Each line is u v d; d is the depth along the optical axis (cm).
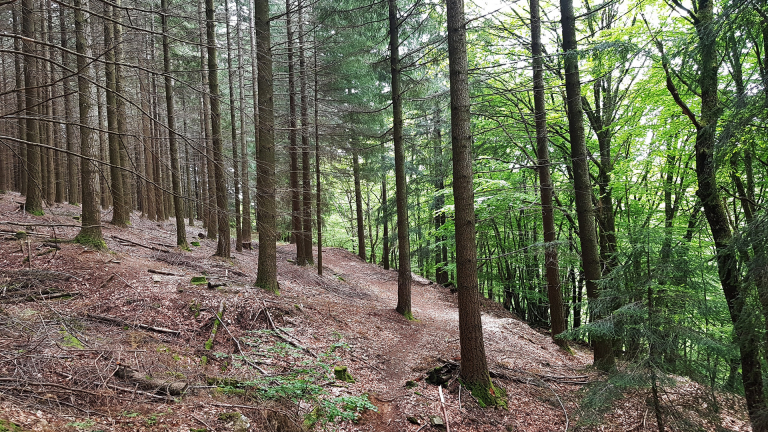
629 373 555
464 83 711
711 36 546
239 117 1695
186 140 489
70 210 1623
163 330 737
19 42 804
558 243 1015
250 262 1577
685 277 558
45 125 1602
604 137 1255
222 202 1358
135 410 462
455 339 1065
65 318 677
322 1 1352
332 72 1691
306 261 1917
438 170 1870
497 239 1897
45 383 455
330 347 838
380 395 697
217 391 564
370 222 3262
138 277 949
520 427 650
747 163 687
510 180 1755
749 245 510
